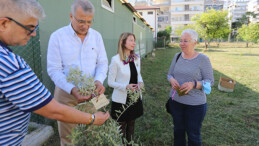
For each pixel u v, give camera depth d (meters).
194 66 2.00
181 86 1.96
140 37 13.00
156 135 3.00
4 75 0.71
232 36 54.44
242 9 109.38
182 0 50.88
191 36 1.95
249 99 4.86
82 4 1.51
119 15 7.61
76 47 1.77
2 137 0.83
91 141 1.30
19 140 0.94
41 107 0.82
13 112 0.83
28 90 0.76
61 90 1.87
